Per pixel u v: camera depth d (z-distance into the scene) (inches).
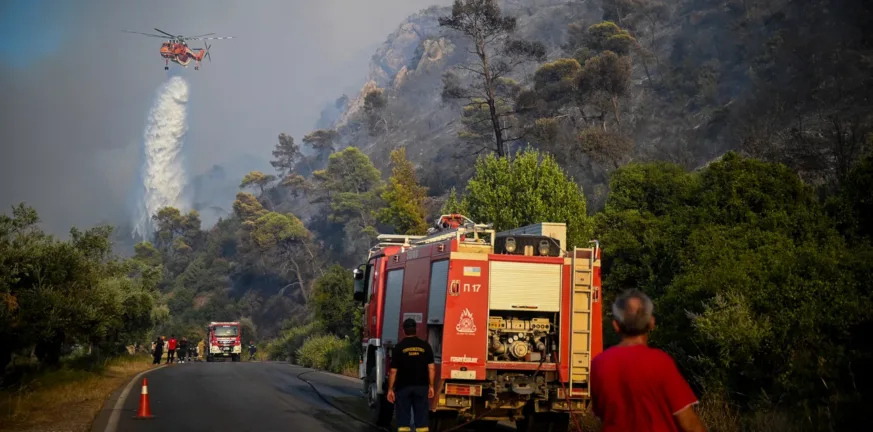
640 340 194.2
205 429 570.6
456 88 2578.7
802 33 4005.9
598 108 3639.3
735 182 704.4
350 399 813.9
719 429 470.6
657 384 184.1
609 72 3619.6
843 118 2682.1
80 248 1001.5
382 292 644.7
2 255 842.8
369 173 6181.1
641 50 5103.3
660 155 3110.2
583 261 510.9
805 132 2341.3
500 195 935.0
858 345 479.8
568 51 5639.8
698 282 581.9
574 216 877.2
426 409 454.6
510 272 501.4
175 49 4207.7
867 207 655.1
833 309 497.0
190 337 3599.9
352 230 5590.6
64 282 925.8
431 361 455.8
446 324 490.0
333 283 1776.6
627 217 829.8
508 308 497.7
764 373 509.7
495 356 499.5
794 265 541.3
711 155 3228.3
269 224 5565.9
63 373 965.8
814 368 468.4
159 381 1101.7
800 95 3149.6
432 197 4958.2
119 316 1202.0
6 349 868.6
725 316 510.0
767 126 2613.2
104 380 1069.1
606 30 4950.8
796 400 467.8
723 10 5383.9
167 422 610.2
